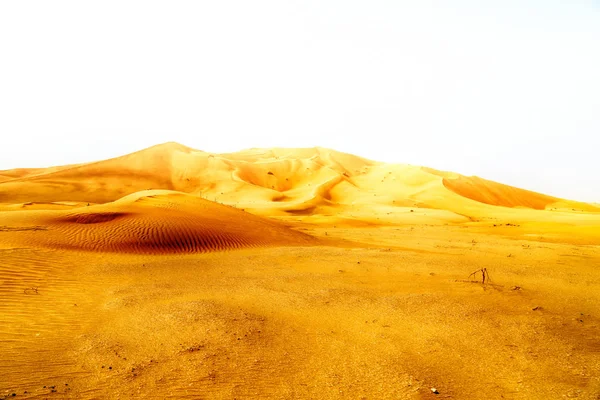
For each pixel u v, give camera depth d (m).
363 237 33.56
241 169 124.38
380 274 15.35
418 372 6.57
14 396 5.44
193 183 112.38
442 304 10.84
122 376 6.16
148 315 9.25
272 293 11.84
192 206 28.05
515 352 7.51
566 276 15.63
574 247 26.86
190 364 6.66
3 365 6.41
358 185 123.19
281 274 14.86
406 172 128.62
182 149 142.00
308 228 41.12
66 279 12.22
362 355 7.27
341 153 172.88
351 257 19.58
